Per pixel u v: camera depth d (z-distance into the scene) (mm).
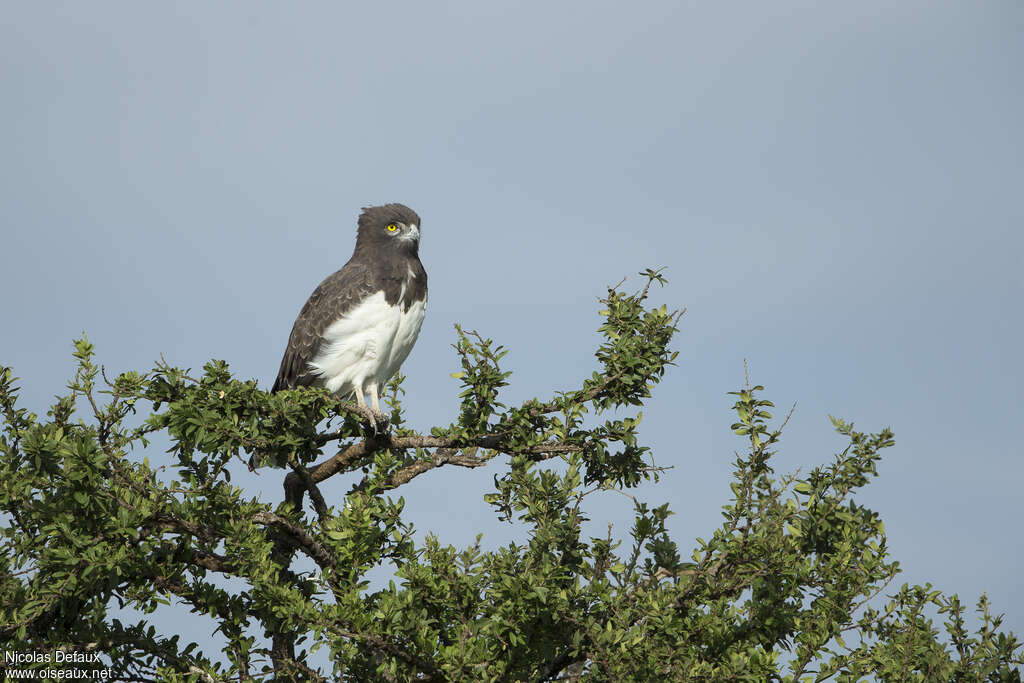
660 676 11500
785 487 12906
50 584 12156
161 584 13156
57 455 12688
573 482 13461
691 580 12438
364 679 11977
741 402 12883
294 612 11102
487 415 13922
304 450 13570
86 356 14164
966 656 13094
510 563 12438
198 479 13883
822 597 12352
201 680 12688
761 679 11484
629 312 14242
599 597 12125
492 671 12047
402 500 12727
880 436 13031
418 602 11961
